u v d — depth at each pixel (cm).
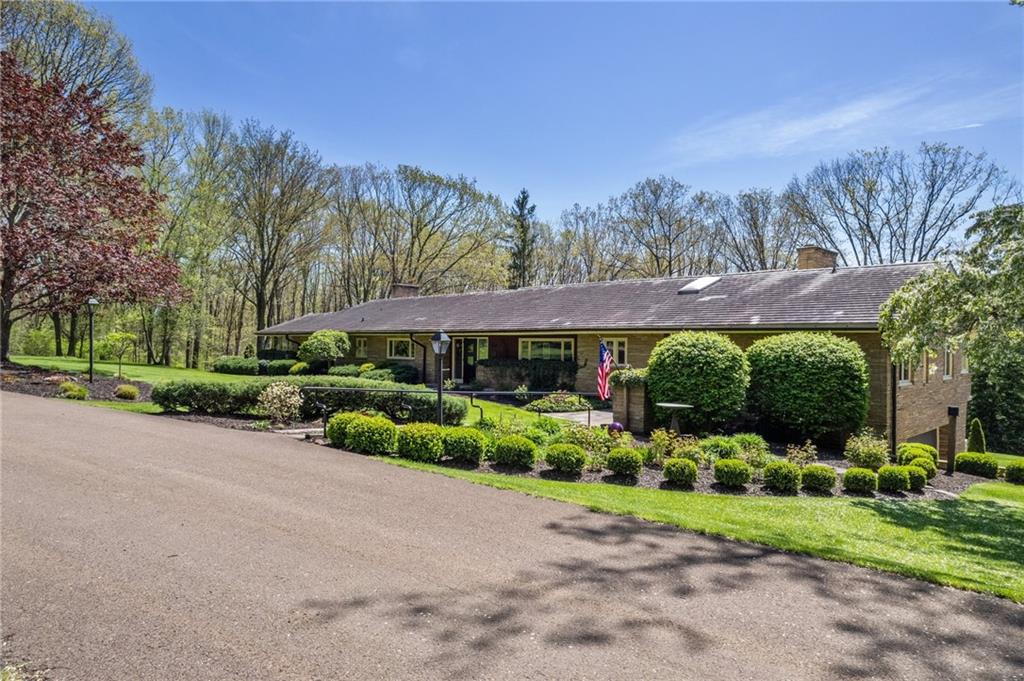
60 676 287
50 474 679
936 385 1758
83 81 2417
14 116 1648
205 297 3284
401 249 4094
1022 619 392
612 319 1909
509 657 317
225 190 3194
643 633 351
